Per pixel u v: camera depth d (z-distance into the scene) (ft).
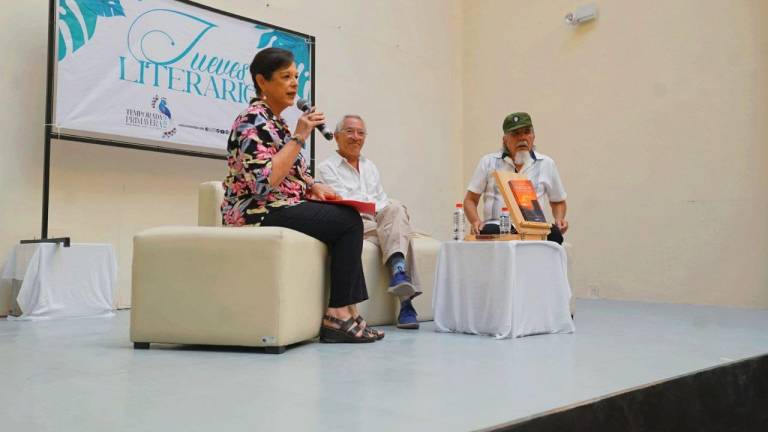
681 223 15.47
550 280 9.04
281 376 5.52
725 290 14.60
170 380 5.32
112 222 13.53
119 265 13.57
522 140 10.85
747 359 6.71
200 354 6.80
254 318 6.91
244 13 15.85
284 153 7.25
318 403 4.47
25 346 7.41
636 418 5.05
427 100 20.45
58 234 12.73
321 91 17.56
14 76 12.46
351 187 11.12
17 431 3.71
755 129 14.25
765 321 10.86
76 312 11.32
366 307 9.75
